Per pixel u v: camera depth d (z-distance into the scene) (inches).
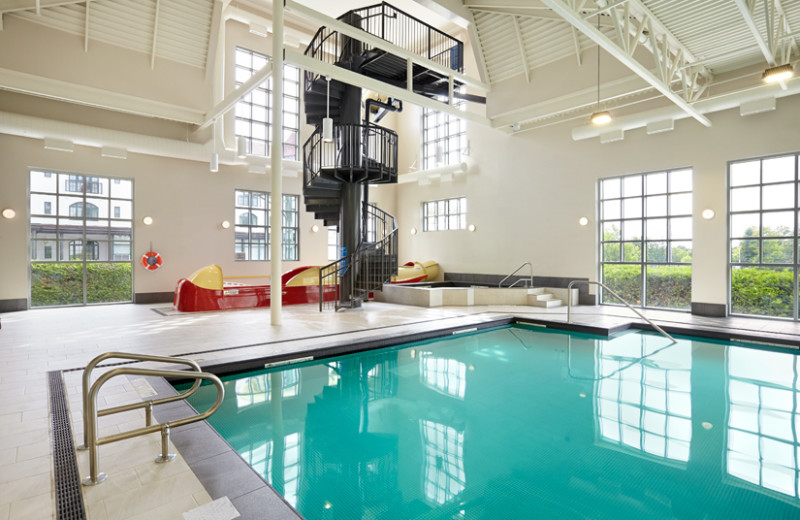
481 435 132.1
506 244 450.3
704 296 320.8
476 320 300.4
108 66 323.3
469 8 367.6
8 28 284.8
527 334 288.5
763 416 145.6
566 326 294.4
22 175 348.8
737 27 235.8
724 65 293.9
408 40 490.3
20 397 139.2
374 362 217.3
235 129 454.0
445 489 101.6
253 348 209.3
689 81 296.4
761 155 293.6
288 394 168.7
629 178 366.6
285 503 82.0
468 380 188.7
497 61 386.3
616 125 342.3
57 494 83.7
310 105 362.9
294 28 462.9
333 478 106.2
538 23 344.8
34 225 362.6
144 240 404.8
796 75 271.1
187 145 387.5
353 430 135.7
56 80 305.7
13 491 84.6
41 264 371.2
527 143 431.5
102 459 98.5
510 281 445.7
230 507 80.0
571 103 346.9
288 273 401.7
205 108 375.2
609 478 106.2
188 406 134.3
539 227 421.1
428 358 225.8
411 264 522.3
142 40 327.6
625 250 369.7
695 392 170.6
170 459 98.6
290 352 203.9
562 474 108.3
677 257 341.4
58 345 215.0
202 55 356.8
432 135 539.2
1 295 340.2
